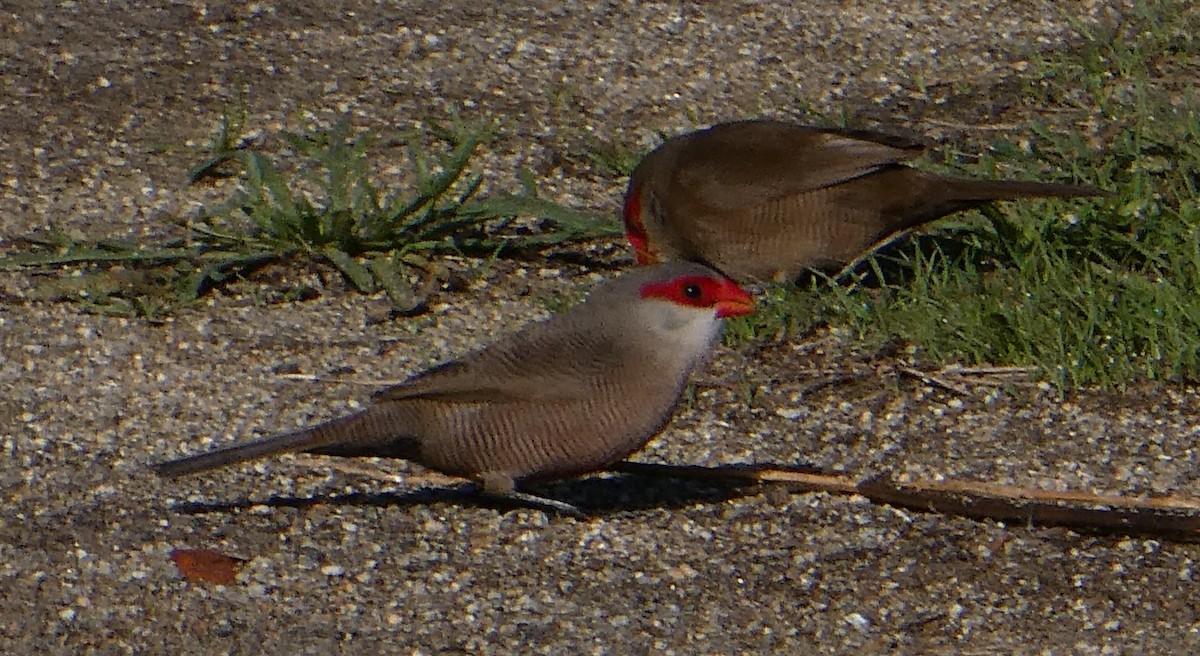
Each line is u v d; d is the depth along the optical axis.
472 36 17.72
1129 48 16.73
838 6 18.22
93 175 14.91
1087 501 9.74
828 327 12.30
